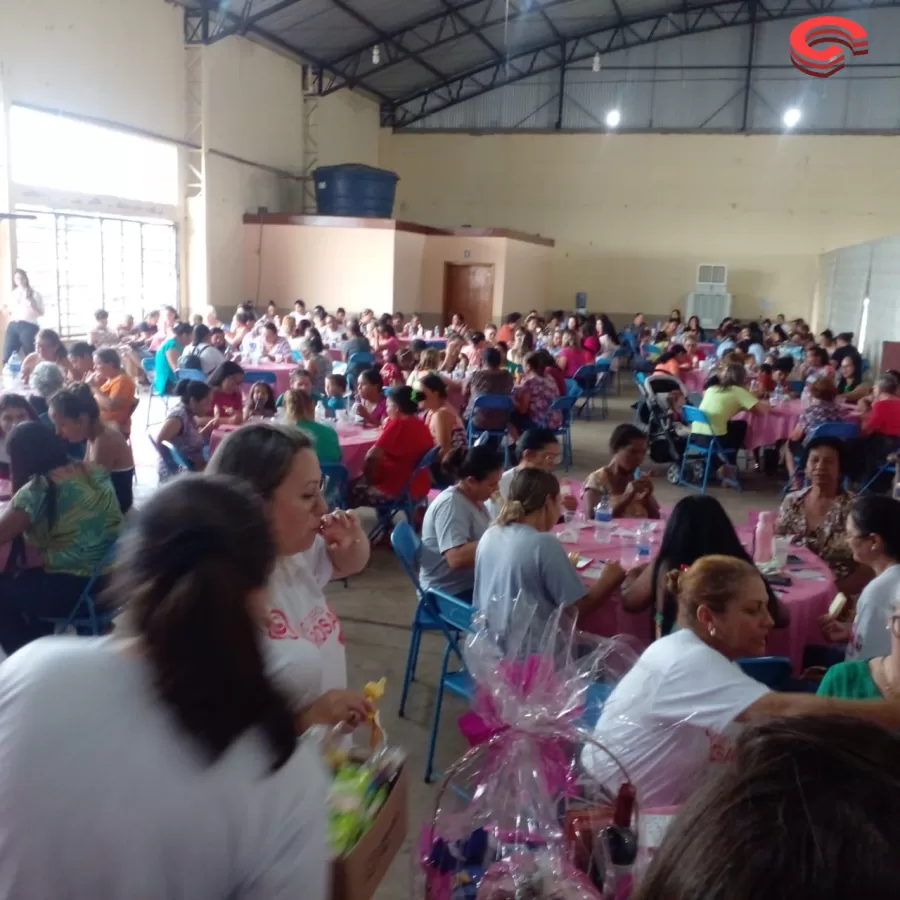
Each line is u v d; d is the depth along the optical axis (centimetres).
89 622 307
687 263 1695
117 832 82
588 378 1062
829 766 52
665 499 664
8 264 883
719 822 52
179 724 83
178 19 1144
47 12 898
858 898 46
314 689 142
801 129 1595
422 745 303
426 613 320
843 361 888
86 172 1017
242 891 87
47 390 525
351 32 1380
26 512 296
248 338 985
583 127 1684
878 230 1598
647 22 1598
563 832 147
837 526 340
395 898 222
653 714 174
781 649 277
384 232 1372
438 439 548
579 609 264
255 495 98
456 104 1736
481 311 1562
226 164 1275
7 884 83
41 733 83
